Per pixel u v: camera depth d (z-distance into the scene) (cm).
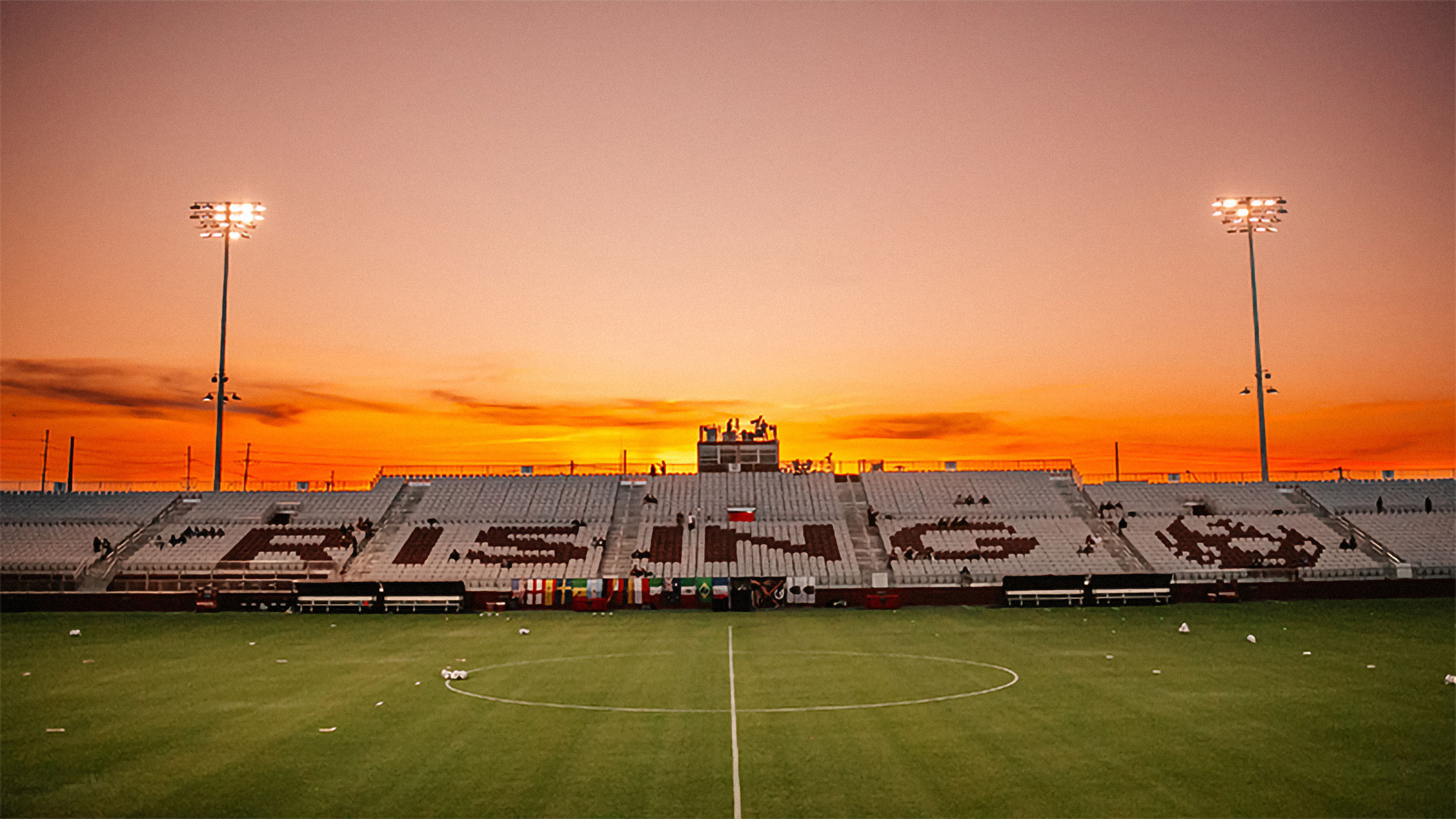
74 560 5528
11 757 1984
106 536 5897
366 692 2677
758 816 1570
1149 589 5097
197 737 2141
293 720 2311
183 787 1758
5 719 2347
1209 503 6475
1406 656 3219
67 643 3781
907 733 2130
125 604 5134
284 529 6034
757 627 4284
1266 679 2789
